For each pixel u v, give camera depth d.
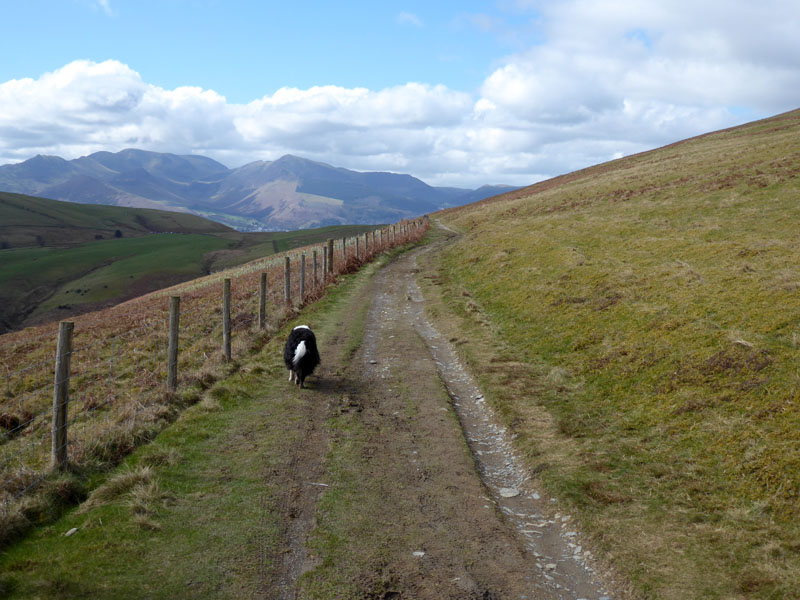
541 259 26.75
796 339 12.17
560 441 10.80
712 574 6.73
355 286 28.17
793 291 15.03
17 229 197.25
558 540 7.84
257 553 6.68
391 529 7.56
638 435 10.73
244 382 13.31
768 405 10.27
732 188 33.97
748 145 52.62
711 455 9.48
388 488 8.77
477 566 6.89
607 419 11.62
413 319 21.88
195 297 27.44
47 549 6.38
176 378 12.45
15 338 24.73
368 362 15.99
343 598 5.99
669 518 8.01
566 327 17.38
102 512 7.25
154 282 121.31
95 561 6.18
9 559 6.12
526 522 8.31
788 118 74.88
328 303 23.62
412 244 47.03
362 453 9.99
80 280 124.12
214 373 13.62
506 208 59.56
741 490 8.44
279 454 9.62
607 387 13.04
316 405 12.31
